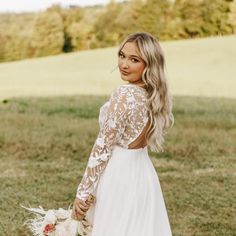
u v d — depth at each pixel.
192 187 7.05
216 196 6.64
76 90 18.03
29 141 9.53
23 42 28.30
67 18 28.88
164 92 3.10
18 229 5.29
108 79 20.72
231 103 14.65
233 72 21.62
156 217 3.10
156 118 3.06
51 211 3.24
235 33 28.17
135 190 3.03
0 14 28.28
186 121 11.69
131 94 2.97
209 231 5.42
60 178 7.41
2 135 9.89
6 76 22.09
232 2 28.06
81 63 24.78
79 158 8.69
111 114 2.95
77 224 3.10
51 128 10.81
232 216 5.90
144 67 3.05
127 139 3.02
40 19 28.47
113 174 3.03
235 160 8.72
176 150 9.23
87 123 11.51
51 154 8.88
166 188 6.97
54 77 21.45
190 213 5.98
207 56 24.36
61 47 28.70
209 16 28.27
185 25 28.48
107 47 28.95
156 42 3.08
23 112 12.77
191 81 19.94
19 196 6.44
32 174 7.61
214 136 10.30
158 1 28.55
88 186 2.98
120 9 28.92
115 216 3.03
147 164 3.16
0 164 8.16
